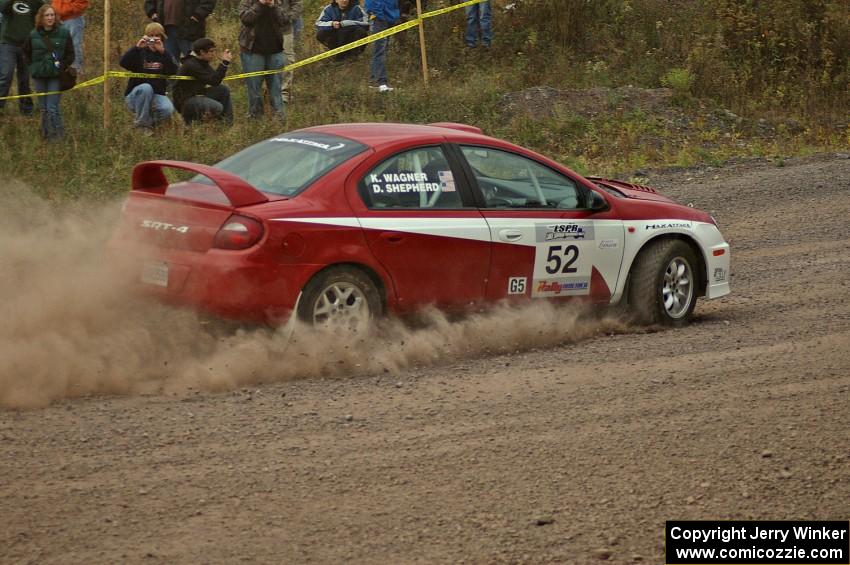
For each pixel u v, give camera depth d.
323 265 21.78
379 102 57.19
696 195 45.38
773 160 53.41
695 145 56.50
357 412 19.20
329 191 22.28
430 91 58.62
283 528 14.54
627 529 14.96
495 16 72.12
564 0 71.19
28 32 46.09
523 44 69.06
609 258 26.25
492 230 24.16
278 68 50.19
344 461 16.91
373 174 22.89
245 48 49.50
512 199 24.91
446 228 23.44
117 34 63.56
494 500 15.72
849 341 24.89
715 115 62.50
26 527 14.20
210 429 18.02
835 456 17.67
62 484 15.57
